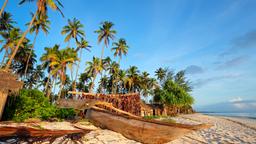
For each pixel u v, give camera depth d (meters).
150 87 55.44
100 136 10.40
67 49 33.69
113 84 52.56
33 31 32.03
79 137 9.48
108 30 38.69
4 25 33.62
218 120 33.75
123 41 44.50
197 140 12.38
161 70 57.44
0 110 11.32
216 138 13.59
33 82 48.91
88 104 11.18
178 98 41.50
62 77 32.38
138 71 49.97
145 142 9.26
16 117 13.85
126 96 19.30
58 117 17.62
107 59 47.19
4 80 11.98
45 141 7.89
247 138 14.17
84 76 51.94
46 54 34.03
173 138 8.30
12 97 13.89
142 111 35.16
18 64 40.06
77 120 15.18
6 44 31.83
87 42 39.25
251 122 32.72
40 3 21.33
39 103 16.95
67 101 12.46
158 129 8.55
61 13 22.06
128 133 10.05
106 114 11.80
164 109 41.53
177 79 55.03
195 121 28.80
